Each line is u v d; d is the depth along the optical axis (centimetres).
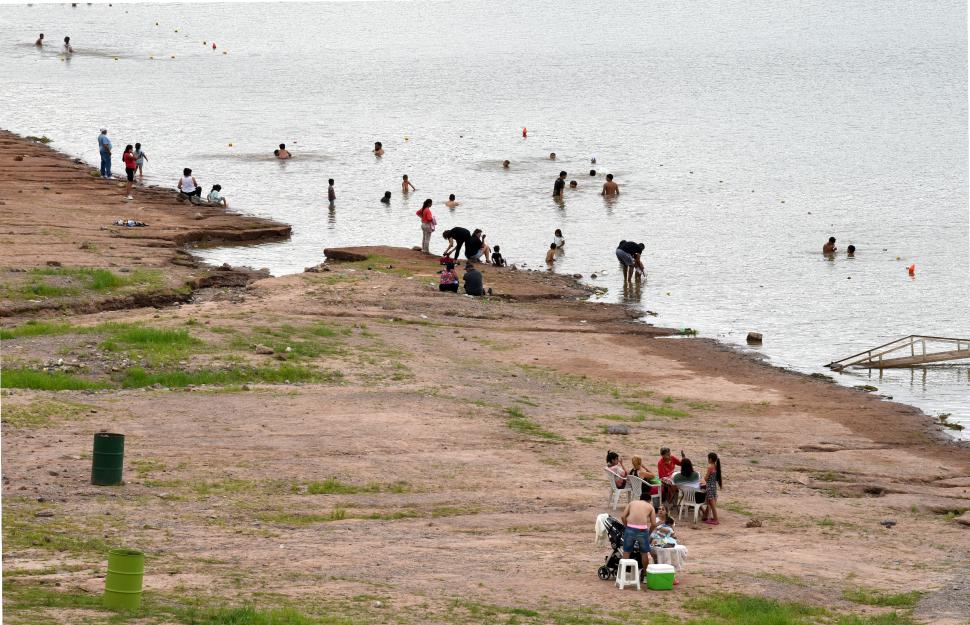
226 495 4938
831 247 12369
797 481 5972
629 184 15725
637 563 4200
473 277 10038
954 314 10219
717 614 3925
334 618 3456
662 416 7094
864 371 8619
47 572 3709
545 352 8512
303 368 7256
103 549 4053
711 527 5144
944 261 12125
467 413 6625
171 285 9469
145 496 4816
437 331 8744
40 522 4312
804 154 18075
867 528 5219
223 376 6975
